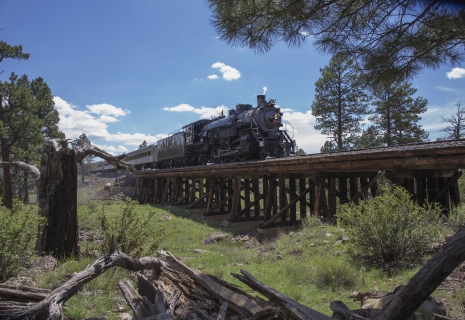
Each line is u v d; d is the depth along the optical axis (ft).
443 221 24.64
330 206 33.35
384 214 20.42
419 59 15.01
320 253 23.99
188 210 61.46
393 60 14.64
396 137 77.20
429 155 22.12
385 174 26.76
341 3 13.66
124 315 13.42
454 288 15.21
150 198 88.53
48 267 19.45
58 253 22.59
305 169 32.68
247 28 13.85
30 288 12.12
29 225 19.21
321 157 30.32
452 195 28.99
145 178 90.07
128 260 14.15
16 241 17.94
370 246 20.70
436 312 12.49
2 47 53.01
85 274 12.14
